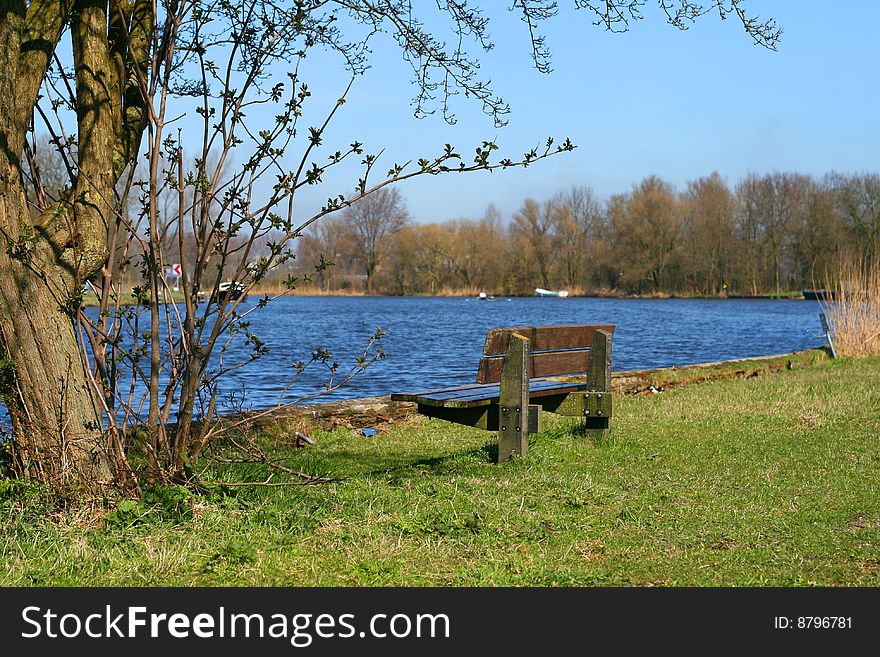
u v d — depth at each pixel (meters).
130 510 5.00
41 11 5.14
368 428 9.54
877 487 6.44
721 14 6.53
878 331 17.84
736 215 86.12
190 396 5.47
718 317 53.91
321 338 33.91
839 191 79.31
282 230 5.27
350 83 5.12
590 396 7.99
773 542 5.19
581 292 97.81
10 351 5.12
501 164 5.12
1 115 4.95
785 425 9.12
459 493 6.02
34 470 5.18
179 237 5.30
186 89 5.77
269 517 5.15
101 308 5.27
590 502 5.98
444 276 101.50
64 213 5.27
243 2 5.26
